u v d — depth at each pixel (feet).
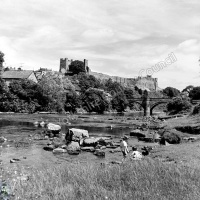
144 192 28.89
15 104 309.63
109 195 28.25
